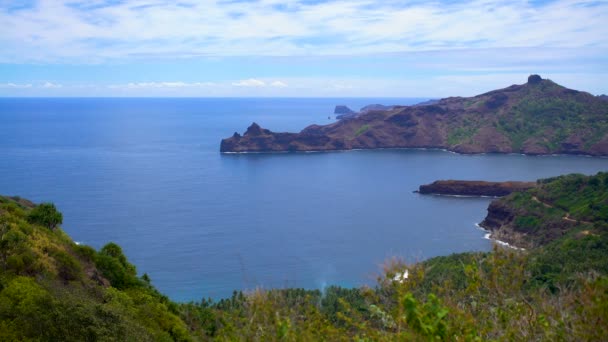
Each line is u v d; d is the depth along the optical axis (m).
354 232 132.62
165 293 87.12
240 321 11.49
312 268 102.38
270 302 11.45
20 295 25.98
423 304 9.68
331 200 176.00
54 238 40.00
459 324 9.75
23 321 23.45
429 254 113.31
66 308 25.88
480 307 10.69
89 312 26.41
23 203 62.97
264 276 96.44
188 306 42.44
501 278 10.80
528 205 128.25
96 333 24.83
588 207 111.81
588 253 49.16
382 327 10.88
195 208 153.75
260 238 123.62
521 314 10.01
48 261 33.44
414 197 183.75
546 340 9.34
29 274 31.02
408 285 10.62
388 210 161.12
